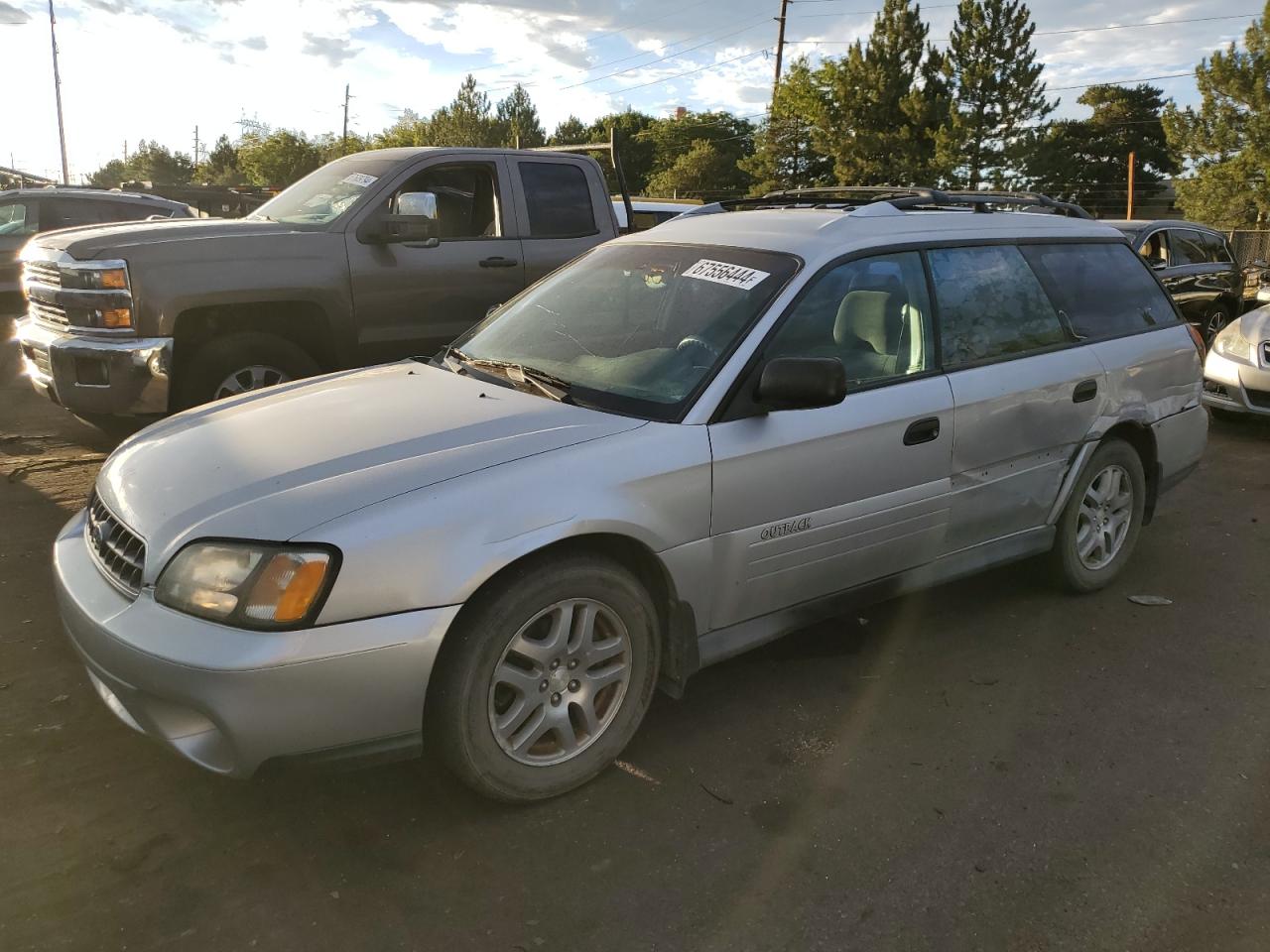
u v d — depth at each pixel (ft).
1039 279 13.53
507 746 8.76
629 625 9.36
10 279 37.29
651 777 9.66
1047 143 128.88
